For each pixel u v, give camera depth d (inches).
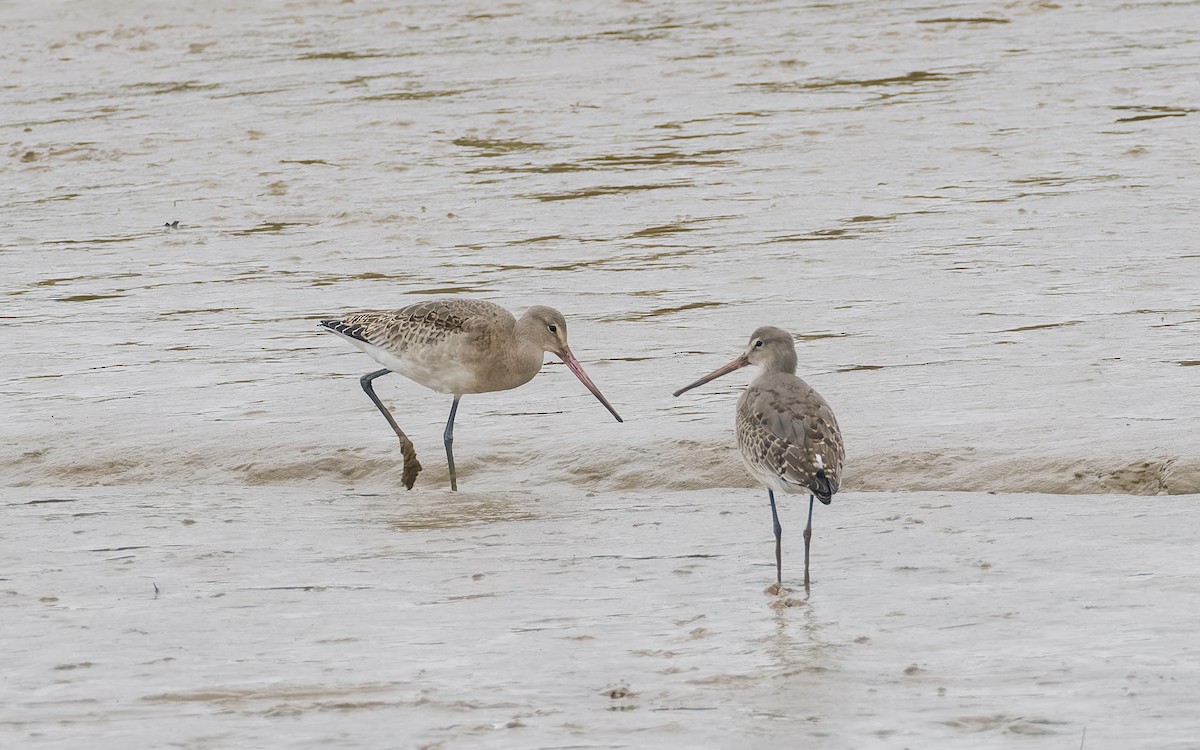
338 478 581.0
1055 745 331.6
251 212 1037.8
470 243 933.2
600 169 1112.8
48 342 753.6
